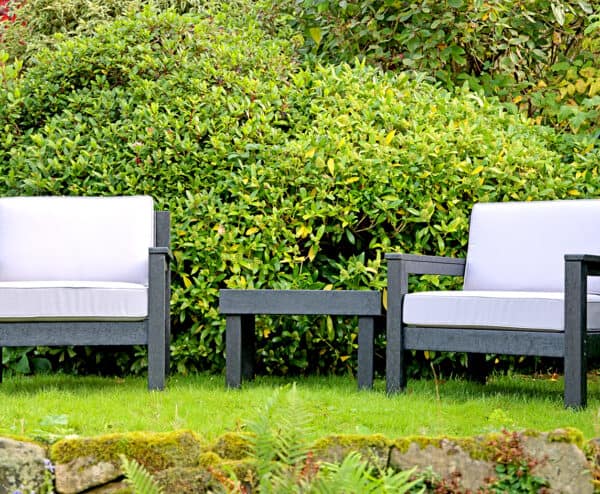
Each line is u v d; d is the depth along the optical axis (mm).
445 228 5137
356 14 7586
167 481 2832
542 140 6246
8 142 5469
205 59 5695
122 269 4910
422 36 7320
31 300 4273
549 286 4781
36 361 5258
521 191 5469
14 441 2875
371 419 3656
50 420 3465
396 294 4414
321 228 5078
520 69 7863
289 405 2760
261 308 4559
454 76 7676
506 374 5492
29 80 5758
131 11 6008
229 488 2703
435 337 4324
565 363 3969
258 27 7816
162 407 3852
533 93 7414
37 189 5344
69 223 4984
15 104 5578
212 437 3291
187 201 5168
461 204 5305
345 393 4375
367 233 5344
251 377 4930
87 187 5336
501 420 3609
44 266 4910
